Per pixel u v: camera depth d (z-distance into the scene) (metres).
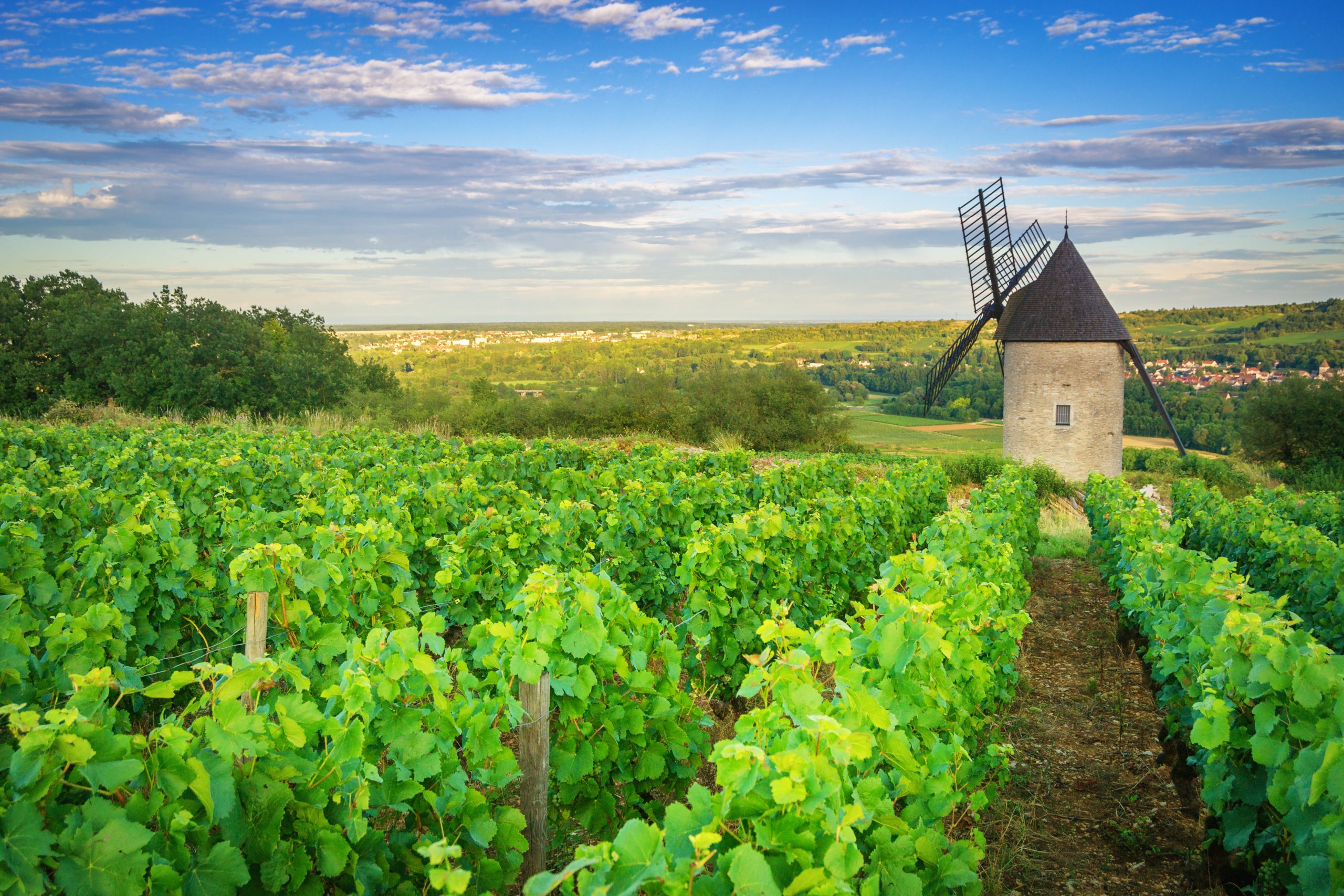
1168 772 5.25
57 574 5.15
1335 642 6.37
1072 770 5.34
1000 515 8.27
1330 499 11.78
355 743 2.57
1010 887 3.97
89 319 33.34
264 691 3.36
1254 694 3.24
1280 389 46.16
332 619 5.01
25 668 3.14
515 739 4.91
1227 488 33.03
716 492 9.22
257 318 43.38
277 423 27.56
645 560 7.23
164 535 5.40
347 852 2.45
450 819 2.91
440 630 3.31
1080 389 26.77
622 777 3.82
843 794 2.37
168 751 2.26
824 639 3.15
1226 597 4.33
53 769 2.08
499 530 6.41
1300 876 2.60
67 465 13.49
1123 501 11.05
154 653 5.34
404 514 6.87
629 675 3.77
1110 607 8.48
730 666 5.66
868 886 2.41
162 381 31.22
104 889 2.01
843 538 8.11
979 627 4.61
